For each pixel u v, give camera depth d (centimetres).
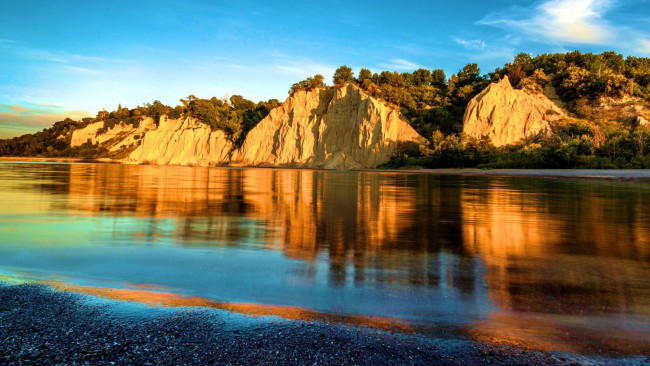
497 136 6594
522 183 2745
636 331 393
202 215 1183
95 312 425
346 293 494
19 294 477
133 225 991
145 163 10006
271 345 353
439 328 397
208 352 341
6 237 823
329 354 339
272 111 8600
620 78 7412
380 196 1825
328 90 8294
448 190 2169
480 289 512
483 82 9162
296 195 1859
